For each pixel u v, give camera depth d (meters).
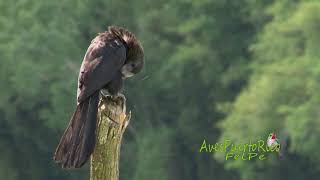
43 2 36.38
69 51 35.62
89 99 7.99
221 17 38.88
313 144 30.22
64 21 36.53
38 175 35.91
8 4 36.28
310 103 30.86
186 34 38.19
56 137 35.56
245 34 38.66
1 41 35.62
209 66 37.31
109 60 8.62
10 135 35.72
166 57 37.53
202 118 37.12
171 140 36.12
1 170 35.69
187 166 35.88
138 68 8.95
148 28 38.34
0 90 35.16
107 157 7.65
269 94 31.62
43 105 35.28
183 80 37.22
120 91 8.69
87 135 7.54
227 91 37.22
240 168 30.88
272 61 34.50
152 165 34.88
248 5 38.75
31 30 35.66
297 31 33.94
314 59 32.28
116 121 7.69
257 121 30.67
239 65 37.22
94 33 37.22
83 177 35.12
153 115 37.19
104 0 37.81
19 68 35.00
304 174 31.06
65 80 35.00
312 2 33.62
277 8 35.91
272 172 30.61
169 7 38.38
